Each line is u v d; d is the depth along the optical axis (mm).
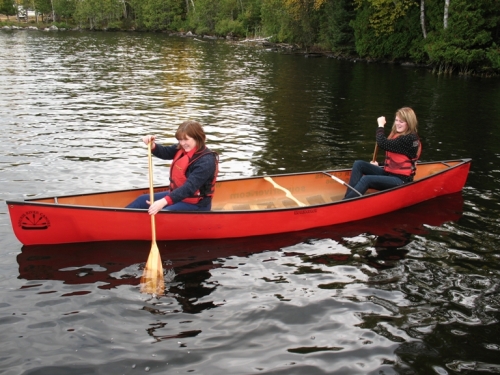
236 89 15641
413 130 5531
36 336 3084
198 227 4555
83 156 7230
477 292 3895
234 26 45469
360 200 5234
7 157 6941
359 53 28594
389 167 5688
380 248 4633
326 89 16391
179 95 13938
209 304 3545
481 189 6520
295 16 33562
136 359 2916
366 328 3338
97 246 4363
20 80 15555
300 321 3385
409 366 2975
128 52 29234
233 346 3082
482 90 17453
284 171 7047
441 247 4703
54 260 4078
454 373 2934
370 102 13898
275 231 4879
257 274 4031
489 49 22391
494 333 3352
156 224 4422
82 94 13312
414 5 27656
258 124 10289
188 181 4316
